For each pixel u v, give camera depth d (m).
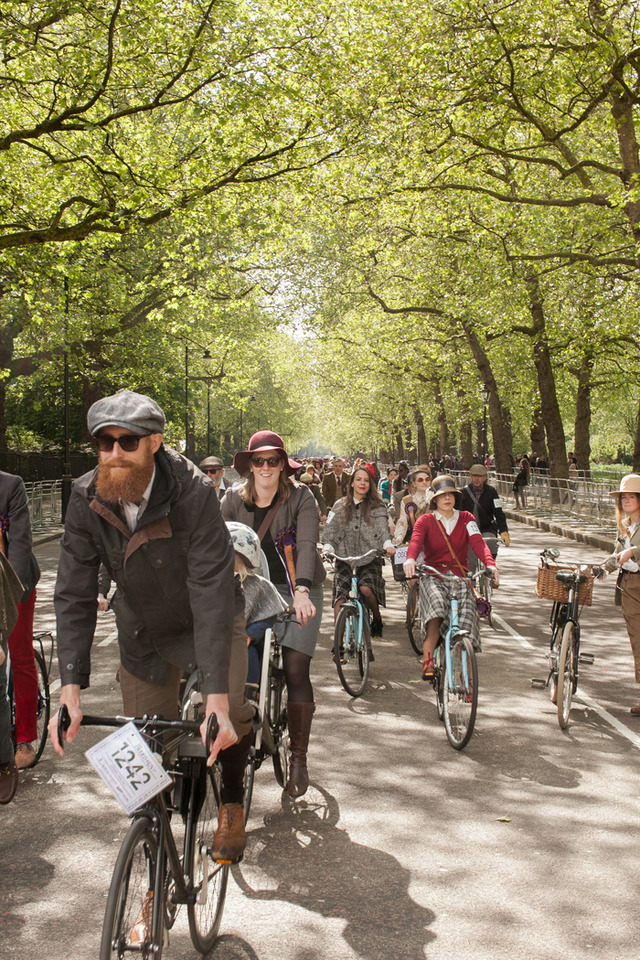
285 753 5.13
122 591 3.05
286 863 4.17
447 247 28.27
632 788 5.27
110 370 36.00
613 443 68.12
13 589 4.54
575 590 6.84
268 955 3.35
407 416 62.81
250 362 46.16
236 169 17.44
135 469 2.75
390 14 17.64
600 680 8.25
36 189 19.06
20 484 5.34
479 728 6.52
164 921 2.95
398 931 3.53
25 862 4.20
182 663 3.17
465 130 18.45
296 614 4.60
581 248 21.91
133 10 15.74
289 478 5.11
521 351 32.69
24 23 15.83
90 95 16.92
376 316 39.88
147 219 17.33
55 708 7.04
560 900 3.80
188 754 3.12
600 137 24.59
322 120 17.34
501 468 37.31
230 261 24.66
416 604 9.27
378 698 7.42
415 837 4.48
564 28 17.45
